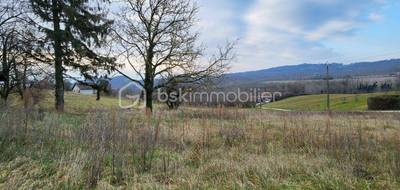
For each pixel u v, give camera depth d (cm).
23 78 2236
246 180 542
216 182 537
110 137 716
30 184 520
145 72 2333
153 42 2311
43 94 2394
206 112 1567
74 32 2030
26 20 1973
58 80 2027
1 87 2292
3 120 812
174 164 624
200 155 696
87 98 4219
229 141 857
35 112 1149
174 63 2316
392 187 515
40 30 1953
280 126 1129
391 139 888
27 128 836
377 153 719
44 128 873
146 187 515
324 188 509
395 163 604
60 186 519
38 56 2047
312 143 798
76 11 1989
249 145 820
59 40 1956
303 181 548
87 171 568
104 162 626
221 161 638
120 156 641
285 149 782
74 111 1978
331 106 5862
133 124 959
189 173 580
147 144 689
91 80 2144
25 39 1992
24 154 654
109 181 545
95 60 2109
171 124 1155
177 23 2317
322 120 1426
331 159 657
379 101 4850
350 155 689
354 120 1588
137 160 646
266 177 553
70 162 594
